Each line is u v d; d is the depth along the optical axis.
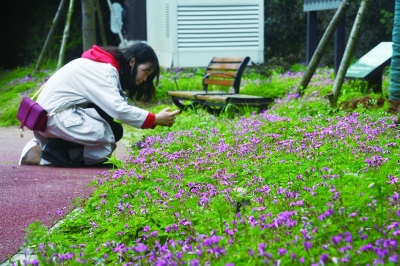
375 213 3.47
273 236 3.37
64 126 7.29
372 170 4.68
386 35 22.67
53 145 7.47
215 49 17.92
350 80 10.72
